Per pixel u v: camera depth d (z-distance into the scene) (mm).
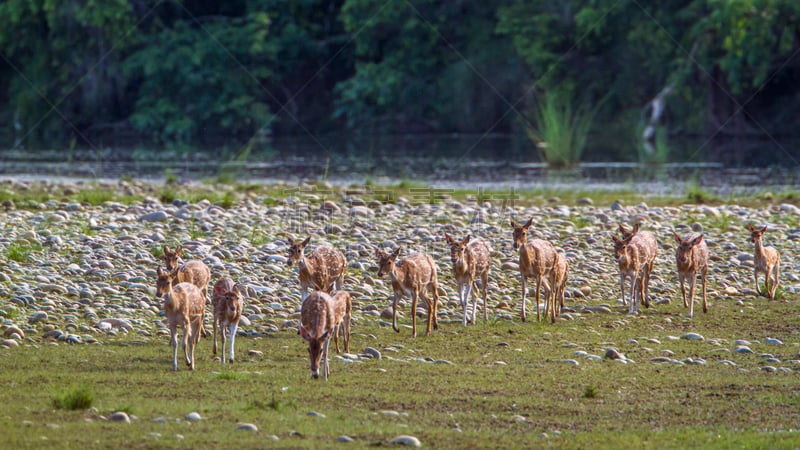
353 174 154750
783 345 55375
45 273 68250
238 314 50406
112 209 100125
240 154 192125
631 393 44688
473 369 49031
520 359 51594
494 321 61406
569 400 43406
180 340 55094
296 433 37500
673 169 162500
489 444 36781
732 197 116188
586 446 36688
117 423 38344
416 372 48188
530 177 150625
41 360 49281
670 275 75438
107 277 68375
